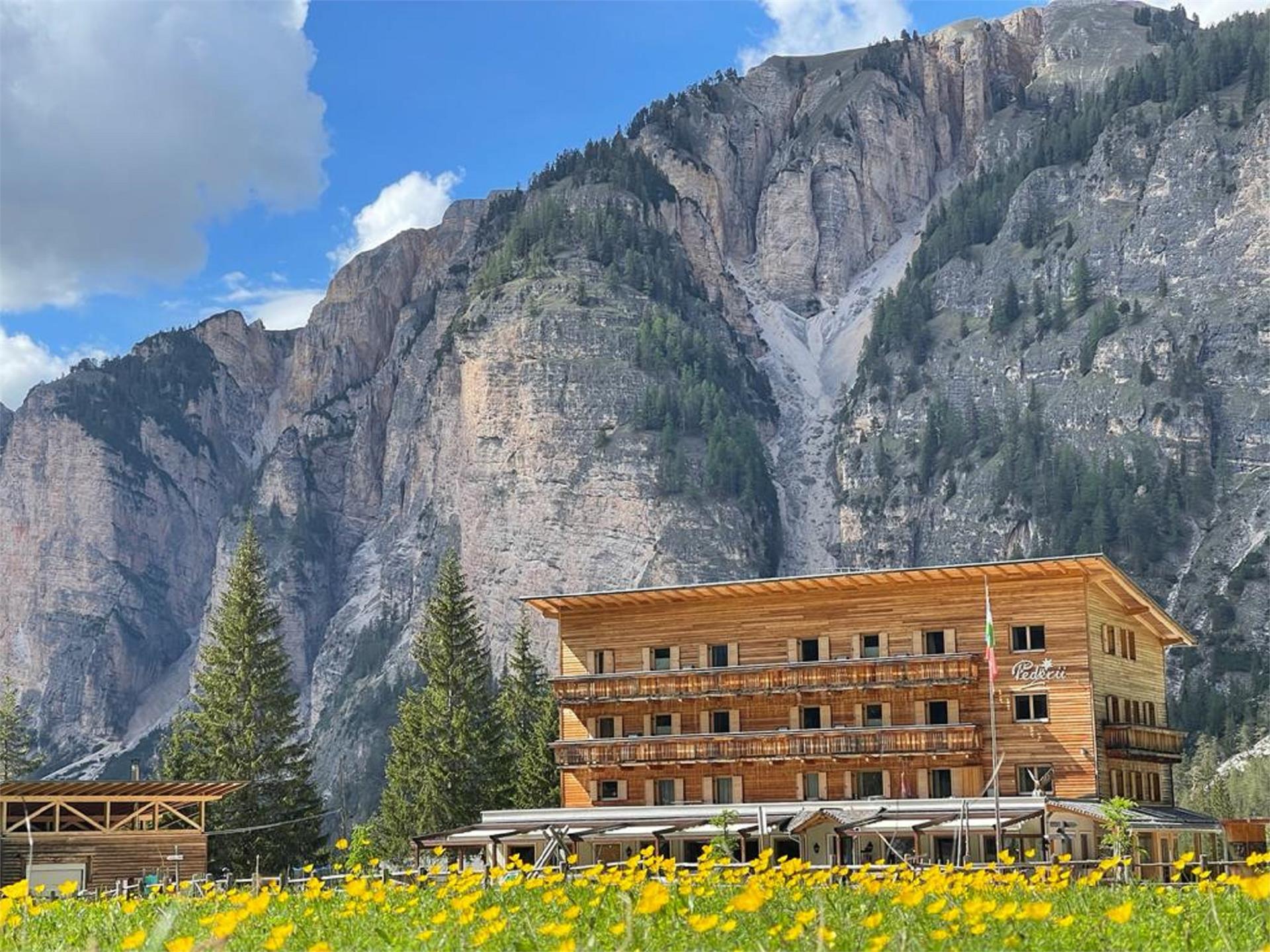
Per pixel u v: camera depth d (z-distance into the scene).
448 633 149.12
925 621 100.50
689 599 105.88
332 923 18.53
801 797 100.62
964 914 16.72
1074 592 96.88
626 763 103.62
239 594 143.88
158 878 65.38
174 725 149.00
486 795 142.12
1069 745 95.56
